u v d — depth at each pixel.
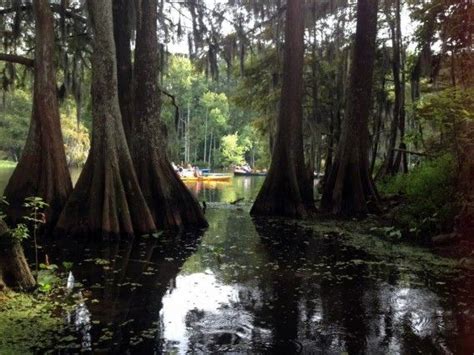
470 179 8.87
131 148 11.19
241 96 24.47
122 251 8.44
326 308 5.51
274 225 12.00
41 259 7.64
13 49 16.52
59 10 14.42
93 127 10.00
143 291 6.03
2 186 21.56
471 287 6.39
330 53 21.19
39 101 10.47
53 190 10.15
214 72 17.69
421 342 4.57
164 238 9.89
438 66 13.93
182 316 5.18
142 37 11.33
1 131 40.34
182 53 21.38
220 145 55.16
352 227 11.55
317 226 11.81
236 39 19.12
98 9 9.97
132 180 10.05
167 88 48.59
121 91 11.85
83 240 9.36
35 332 4.61
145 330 4.74
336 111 21.36
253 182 36.75
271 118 22.14
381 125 21.50
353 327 4.93
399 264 7.68
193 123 52.56
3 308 5.18
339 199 13.06
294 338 4.63
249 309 5.44
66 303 5.46
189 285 6.36
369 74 13.31
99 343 4.40
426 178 10.38
